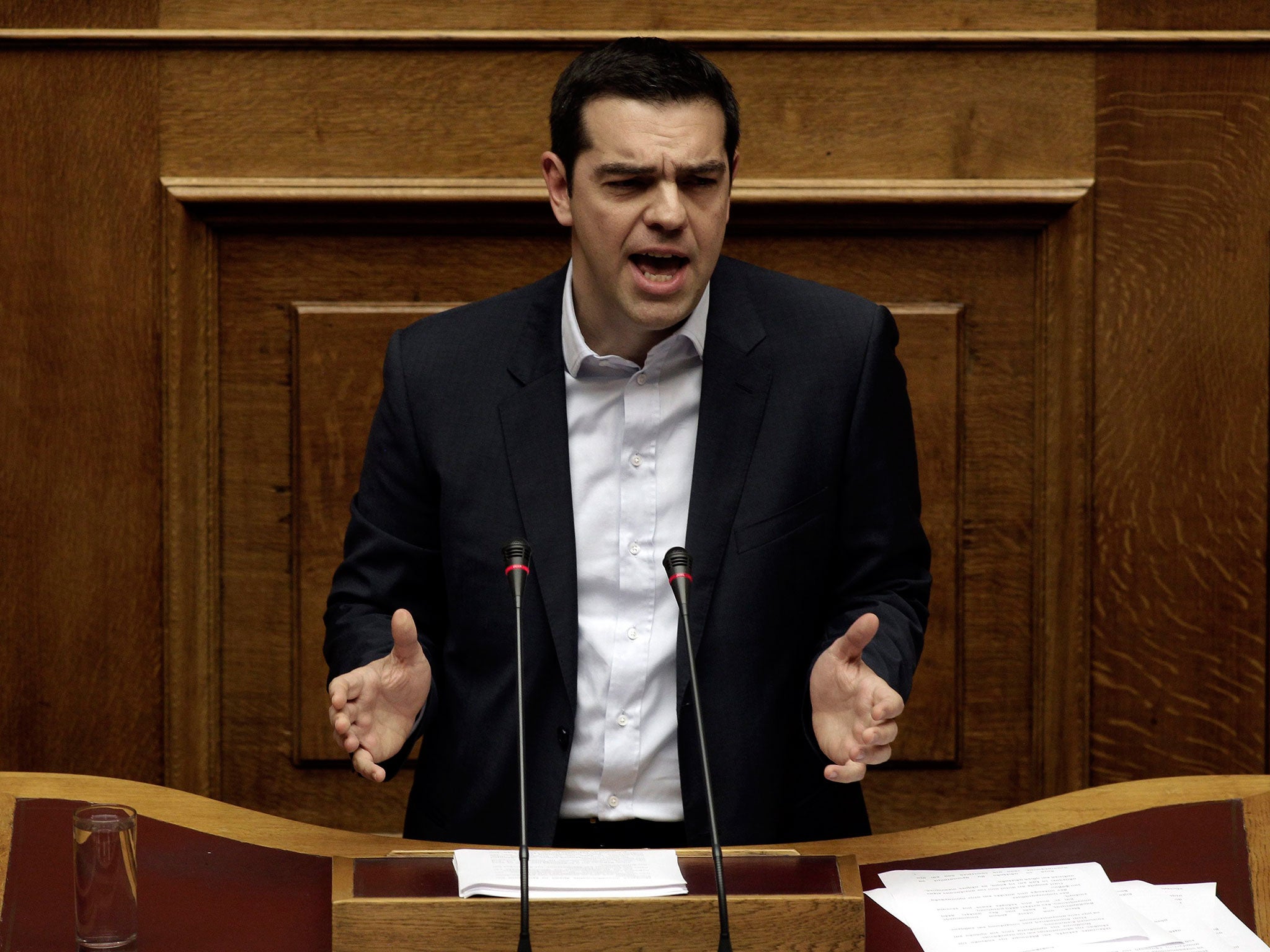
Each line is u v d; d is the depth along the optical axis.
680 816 6.93
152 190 9.58
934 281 9.86
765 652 6.91
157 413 9.70
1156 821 6.05
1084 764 9.91
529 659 6.87
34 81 9.52
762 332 7.20
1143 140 9.61
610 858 5.44
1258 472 9.77
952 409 9.85
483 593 6.99
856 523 7.24
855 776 5.69
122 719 9.85
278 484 9.91
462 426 7.19
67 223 9.59
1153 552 9.84
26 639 9.82
